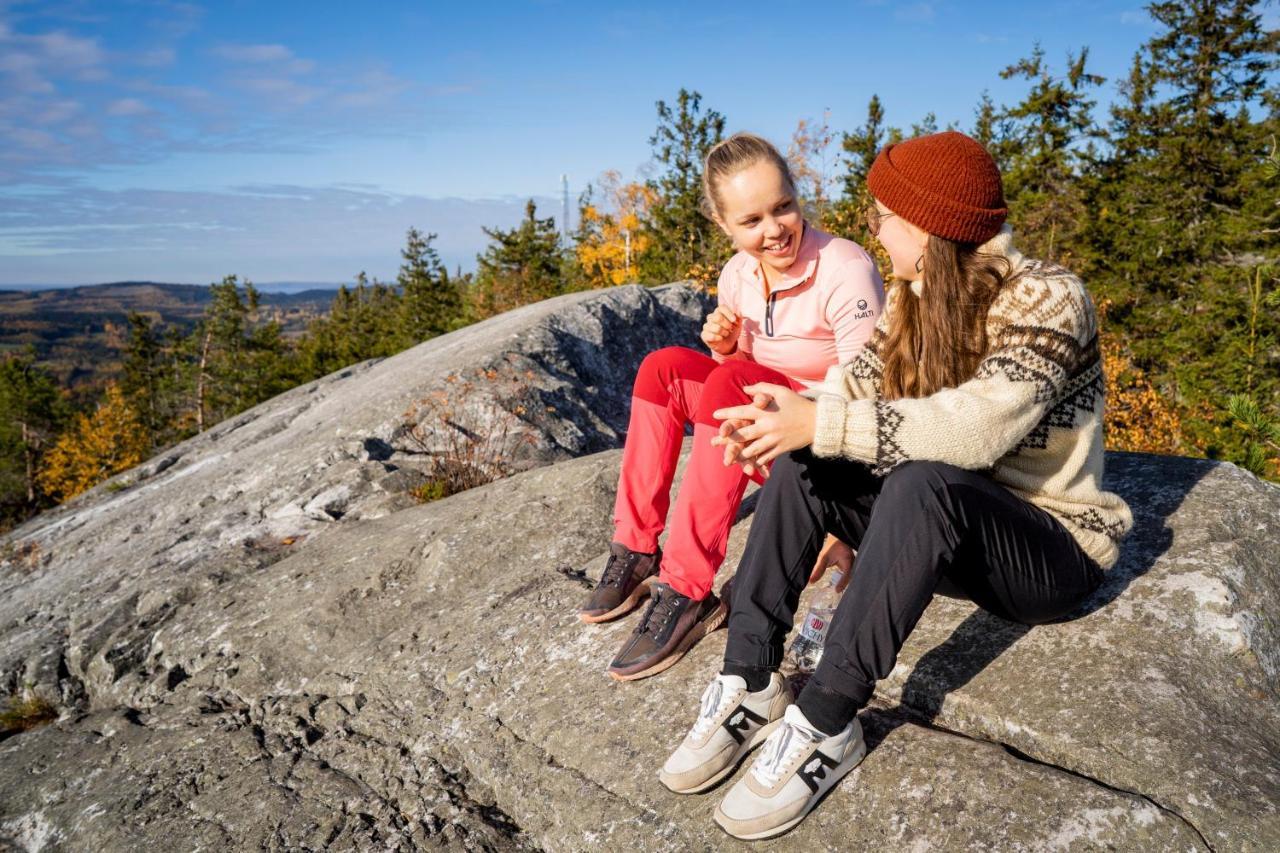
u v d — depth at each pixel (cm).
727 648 195
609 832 201
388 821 239
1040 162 2731
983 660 207
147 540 560
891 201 175
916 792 175
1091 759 173
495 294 2720
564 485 416
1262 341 1215
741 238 242
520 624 305
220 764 287
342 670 322
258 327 6725
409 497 534
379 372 921
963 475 164
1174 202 2464
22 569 607
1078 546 180
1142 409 1236
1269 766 165
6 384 5869
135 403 6328
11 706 409
